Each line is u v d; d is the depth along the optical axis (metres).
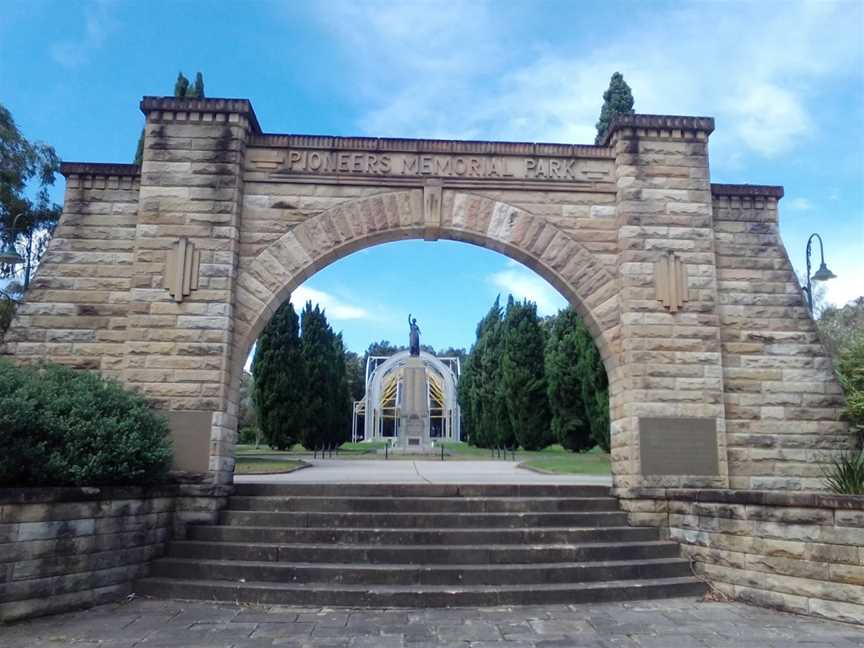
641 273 12.63
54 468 8.77
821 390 12.88
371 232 12.80
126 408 10.46
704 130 13.19
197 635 7.71
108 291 12.84
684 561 10.59
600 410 27.84
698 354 12.38
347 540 10.56
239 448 42.38
